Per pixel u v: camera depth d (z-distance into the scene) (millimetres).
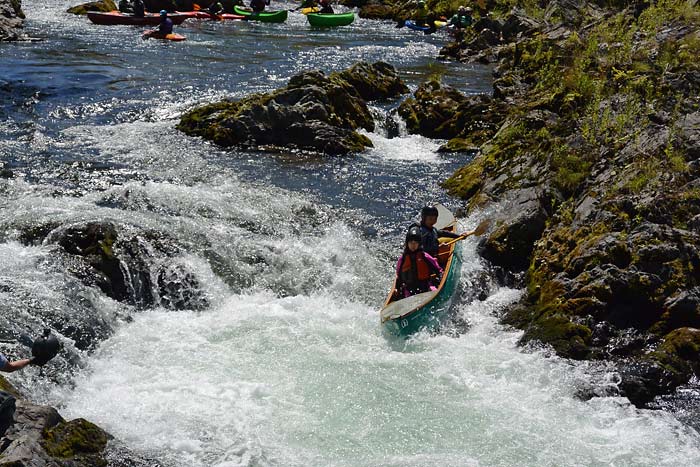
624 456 8617
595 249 11883
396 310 10914
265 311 11633
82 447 7906
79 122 19391
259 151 18281
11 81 22703
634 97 16453
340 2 50219
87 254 11812
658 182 12969
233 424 8867
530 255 13133
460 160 18516
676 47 20500
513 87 22531
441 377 10016
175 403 9203
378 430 8906
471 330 11523
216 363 10133
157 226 13039
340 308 11898
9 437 7488
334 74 22141
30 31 31984
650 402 9828
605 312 11109
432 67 28891
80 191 14695
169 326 11070
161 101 21625
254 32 35844
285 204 14953
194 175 16219
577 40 24469
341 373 10000
